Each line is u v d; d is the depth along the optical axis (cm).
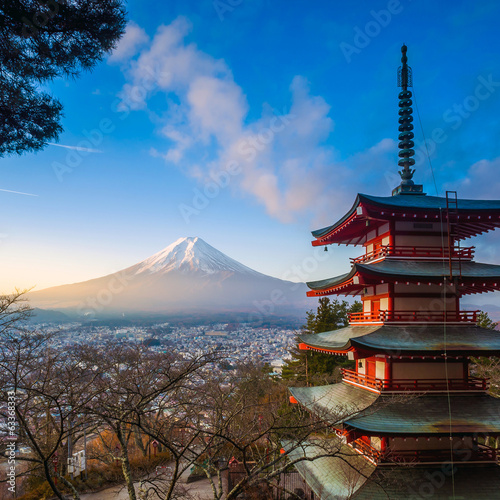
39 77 1136
